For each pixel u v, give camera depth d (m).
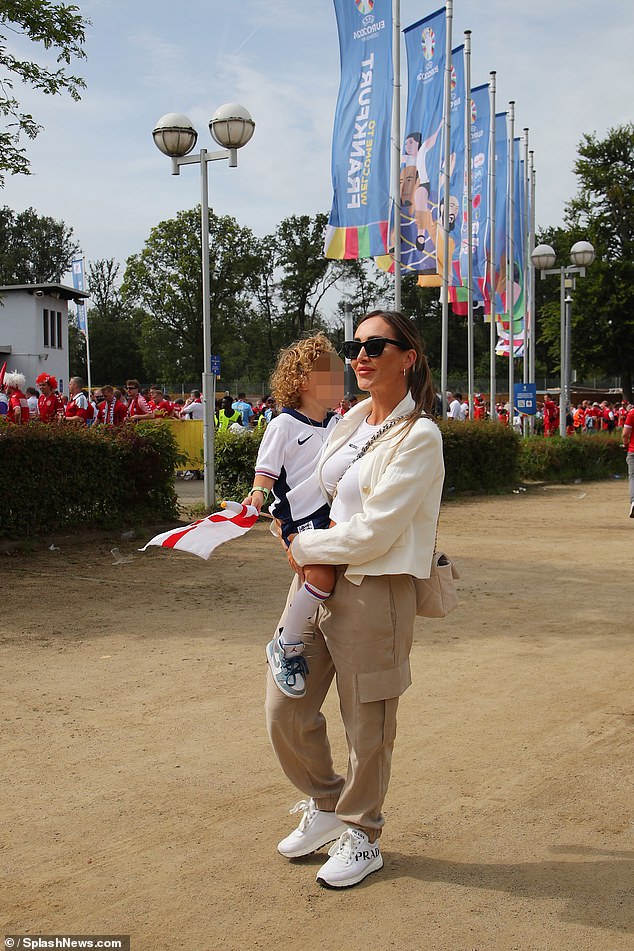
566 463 24.14
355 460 3.26
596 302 52.66
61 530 11.41
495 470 20.77
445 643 6.85
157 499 12.80
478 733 4.92
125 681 5.81
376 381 3.23
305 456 3.57
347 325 20.31
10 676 5.90
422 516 3.19
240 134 13.36
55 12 11.03
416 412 3.19
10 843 3.63
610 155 55.00
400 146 18.64
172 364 64.69
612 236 54.88
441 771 4.39
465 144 22.44
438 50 19.72
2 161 11.09
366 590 3.17
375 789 3.32
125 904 3.18
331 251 18.78
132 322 93.12
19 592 8.56
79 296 42.47
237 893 3.25
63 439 11.21
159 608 7.99
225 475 15.52
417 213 20.41
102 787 4.18
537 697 5.55
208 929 3.02
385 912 3.13
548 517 15.52
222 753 4.60
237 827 3.78
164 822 3.82
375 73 18.00
